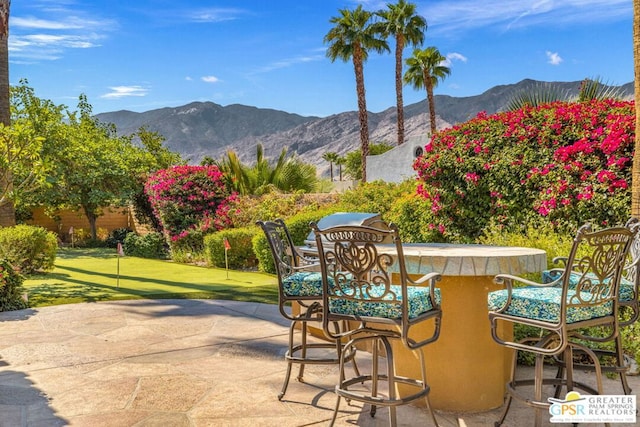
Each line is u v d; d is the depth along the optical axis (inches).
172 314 246.8
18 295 266.5
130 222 824.3
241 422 129.0
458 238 329.4
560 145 276.5
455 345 134.4
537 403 112.3
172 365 172.7
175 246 550.0
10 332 213.5
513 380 124.6
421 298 116.8
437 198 339.3
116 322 230.7
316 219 415.8
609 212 249.8
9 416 131.8
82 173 665.0
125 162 707.4
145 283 353.7
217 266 461.1
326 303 118.7
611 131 247.1
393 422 113.9
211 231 539.5
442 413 134.3
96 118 883.4
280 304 135.6
